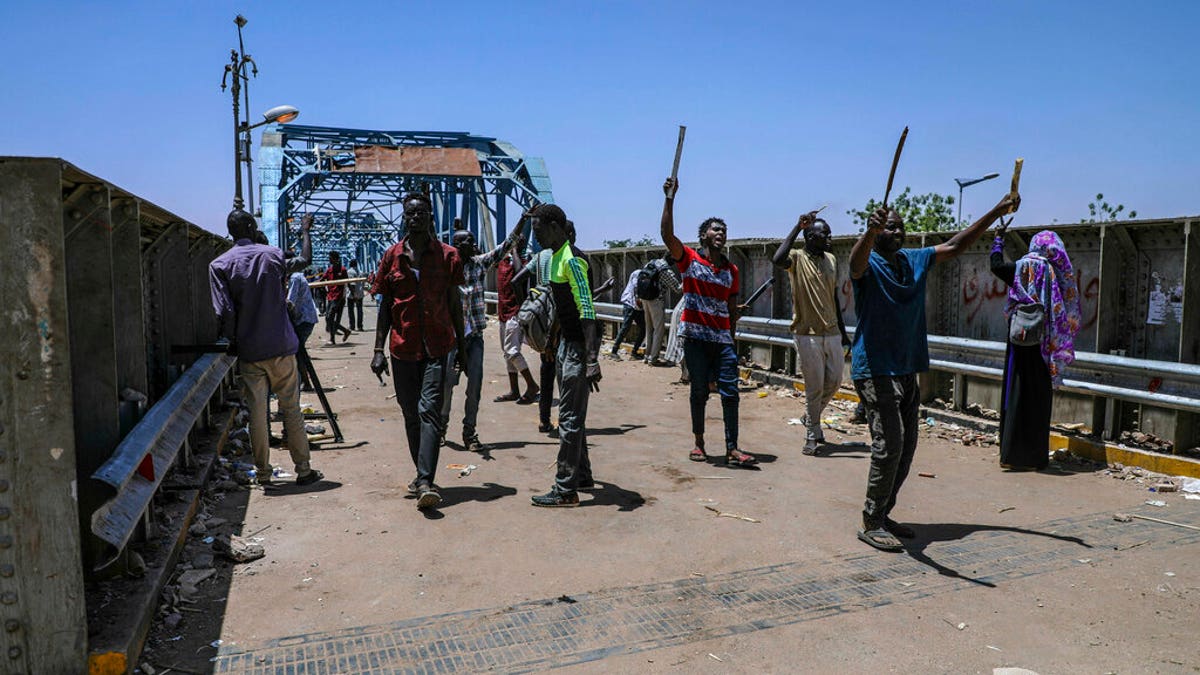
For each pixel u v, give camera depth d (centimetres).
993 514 518
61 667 289
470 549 454
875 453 450
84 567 360
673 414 880
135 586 358
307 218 740
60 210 278
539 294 670
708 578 411
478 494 564
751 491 571
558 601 383
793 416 861
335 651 333
